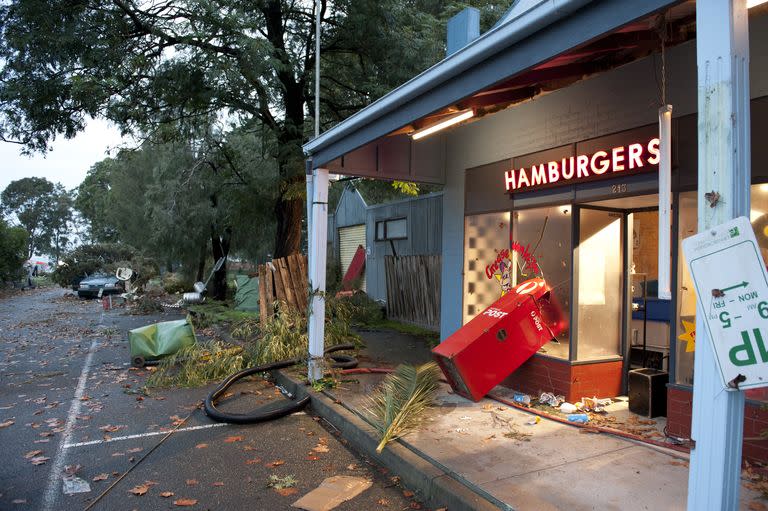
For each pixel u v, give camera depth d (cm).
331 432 582
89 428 593
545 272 649
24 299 2692
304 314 989
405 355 931
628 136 555
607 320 630
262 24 1170
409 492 430
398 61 1144
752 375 222
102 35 1041
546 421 551
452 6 1191
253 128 1470
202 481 452
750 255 223
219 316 1490
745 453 430
